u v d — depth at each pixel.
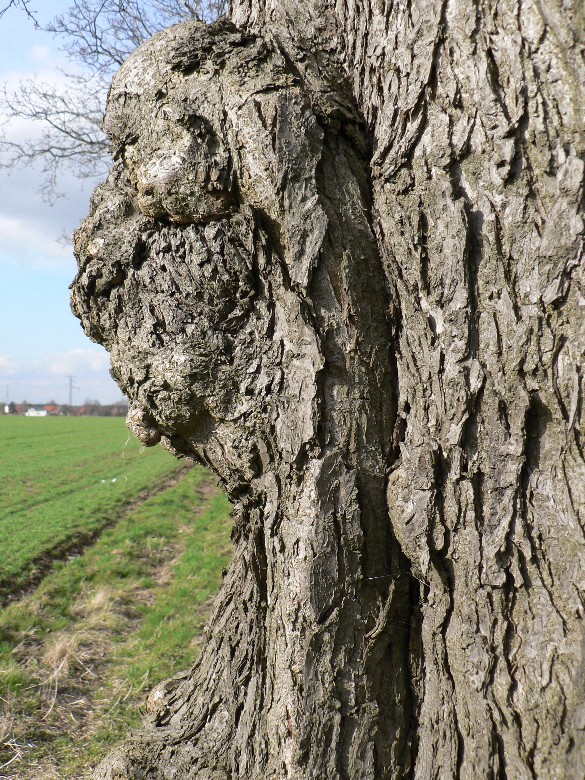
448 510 1.73
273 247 1.86
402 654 1.91
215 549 9.81
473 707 1.70
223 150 1.82
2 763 3.68
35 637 5.92
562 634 1.57
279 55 1.88
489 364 1.63
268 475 1.98
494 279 1.61
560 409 1.54
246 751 2.11
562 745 1.55
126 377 2.16
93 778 2.44
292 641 1.85
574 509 1.55
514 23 1.53
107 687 4.85
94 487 16.03
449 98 1.64
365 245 1.84
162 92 1.90
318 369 1.82
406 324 1.81
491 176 1.60
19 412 92.94
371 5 1.85
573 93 1.48
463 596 1.72
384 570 1.89
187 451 2.35
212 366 1.97
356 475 1.83
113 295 2.11
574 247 1.50
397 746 1.86
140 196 1.96
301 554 1.83
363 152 1.91
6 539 9.49
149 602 7.28
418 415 1.79
